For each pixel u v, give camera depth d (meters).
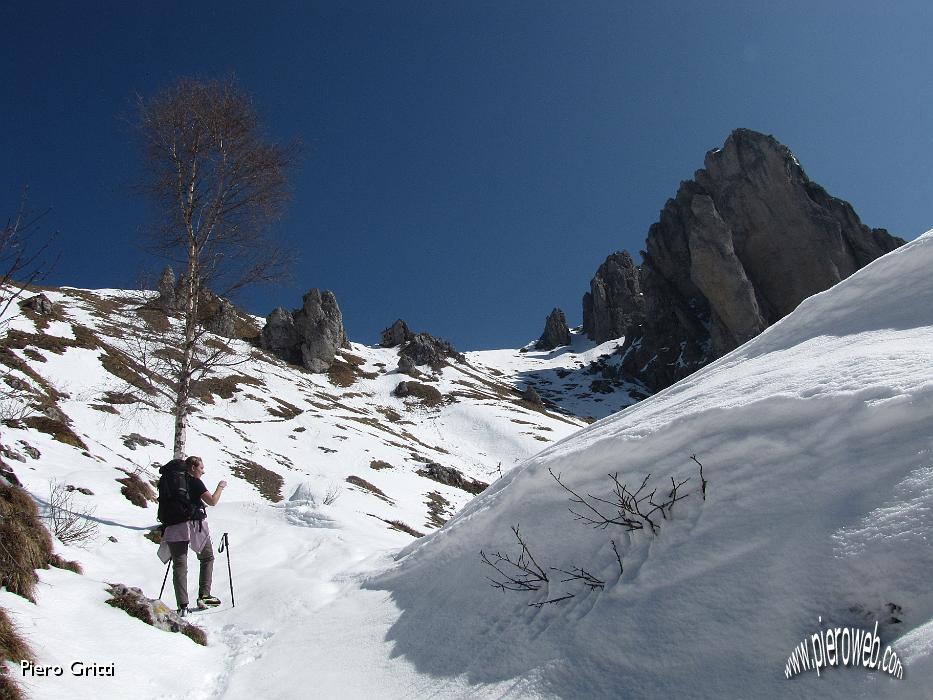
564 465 4.62
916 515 2.65
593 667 3.21
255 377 52.53
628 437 4.27
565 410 76.31
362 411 58.34
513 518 4.88
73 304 52.81
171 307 12.55
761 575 3.01
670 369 81.56
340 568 7.53
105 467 13.43
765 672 2.63
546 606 3.90
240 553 8.70
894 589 2.50
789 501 3.22
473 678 3.69
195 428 31.14
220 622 5.74
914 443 2.95
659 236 83.94
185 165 12.94
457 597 4.73
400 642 4.59
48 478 10.48
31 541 5.05
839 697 2.31
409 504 30.62
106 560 7.10
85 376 31.52
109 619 4.62
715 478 3.64
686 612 3.13
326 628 5.26
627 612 3.37
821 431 3.35
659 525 3.73
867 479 2.99
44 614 4.23
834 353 4.38
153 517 10.66
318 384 64.44
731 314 67.19
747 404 3.75
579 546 4.16
